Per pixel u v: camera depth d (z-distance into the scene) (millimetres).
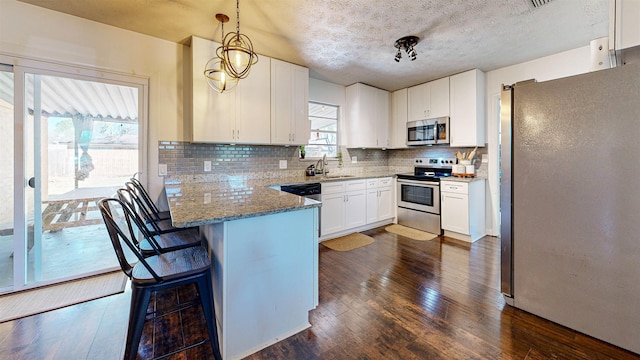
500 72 3533
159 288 1265
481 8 2154
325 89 4105
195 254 1547
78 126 2428
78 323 1771
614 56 1566
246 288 1472
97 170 2521
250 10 2186
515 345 1526
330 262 2764
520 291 1864
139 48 2617
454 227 3520
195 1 2064
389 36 2633
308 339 1599
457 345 1532
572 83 1583
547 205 1714
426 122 4094
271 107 3193
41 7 2178
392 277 2408
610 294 1503
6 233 2166
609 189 1482
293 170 3814
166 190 2365
